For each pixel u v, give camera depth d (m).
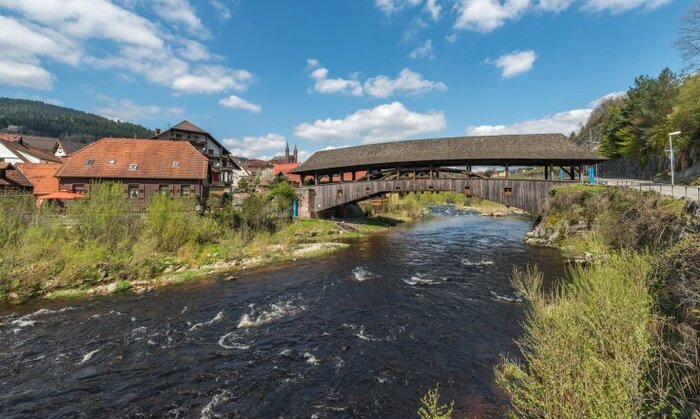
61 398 7.36
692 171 29.41
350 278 16.95
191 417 6.73
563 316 6.14
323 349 9.46
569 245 20.98
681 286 6.50
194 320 11.62
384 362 8.64
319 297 14.02
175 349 9.55
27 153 46.56
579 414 3.87
